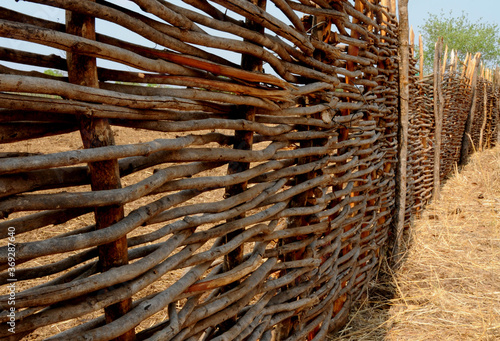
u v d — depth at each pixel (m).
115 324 1.24
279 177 2.06
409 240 4.86
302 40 2.04
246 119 1.78
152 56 1.40
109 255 1.26
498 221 5.60
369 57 3.14
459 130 9.38
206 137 1.62
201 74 1.56
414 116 5.66
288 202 2.22
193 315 1.57
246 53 1.73
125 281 1.26
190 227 1.54
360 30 2.94
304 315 2.41
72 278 1.33
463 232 5.23
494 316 3.24
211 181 1.60
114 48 1.18
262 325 2.01
